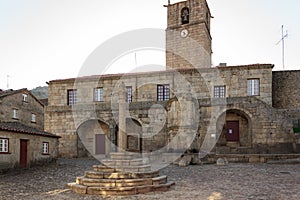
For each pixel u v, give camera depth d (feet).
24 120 91.71
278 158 64.80
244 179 43.57
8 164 58.90
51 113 97.96
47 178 50.01
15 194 35.88
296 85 92.73
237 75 90.22
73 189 36.73
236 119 88.12
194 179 44.39
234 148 75.05
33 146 67.62
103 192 34.32
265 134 76.64
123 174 36.40
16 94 88.28
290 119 75.56
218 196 32.73
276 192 34.19
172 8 119.96
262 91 87.86
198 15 113.80
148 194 34.17
